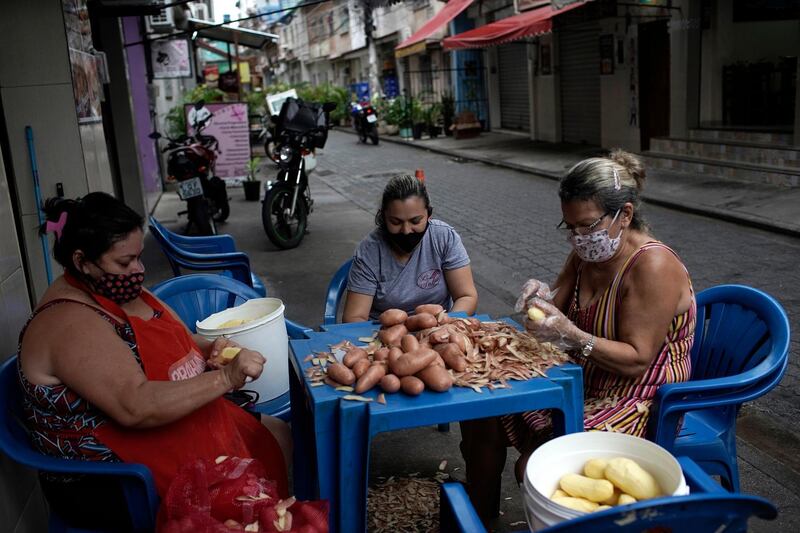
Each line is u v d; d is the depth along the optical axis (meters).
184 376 2.27
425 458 3.33
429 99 24.22
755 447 3.34
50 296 2.14
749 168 9.49
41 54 4.46
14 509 2.35
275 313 2.92
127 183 9.79
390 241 3.09
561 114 16.03
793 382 3.96
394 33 27.20
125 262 2.12
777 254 6.53
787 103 10.98
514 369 2.17
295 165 7.87
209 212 8.47
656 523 1.29
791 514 2.81
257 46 18.00
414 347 2.16
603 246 2.33
